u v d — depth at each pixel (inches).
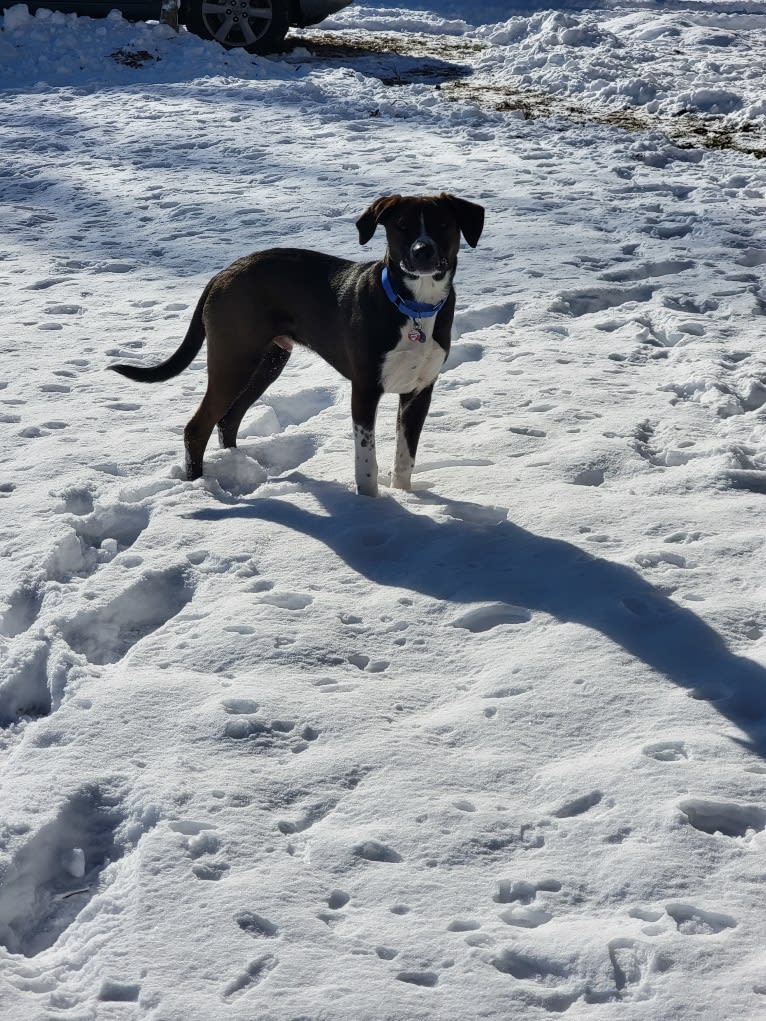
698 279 182.7
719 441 137.4
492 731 99.9
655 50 382.3
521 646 108.0
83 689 103.9
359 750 98.1
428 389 127.6
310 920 86.7
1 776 96.9
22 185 243.4
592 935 85.6
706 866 89.6
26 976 85.0
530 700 102.3
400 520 124.4
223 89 324.2
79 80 341.7
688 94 307.6
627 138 274.2
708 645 106.8
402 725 100.9
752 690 102.6
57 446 138.7
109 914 87.7
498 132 281.1
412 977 84.1
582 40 378.9
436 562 118.2
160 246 201.9
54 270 193.2
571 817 93.2
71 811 94.2
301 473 134.2
